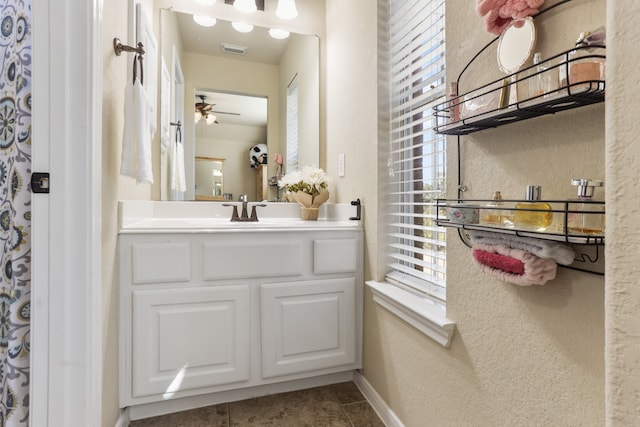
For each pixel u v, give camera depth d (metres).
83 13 0.98
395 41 1.47
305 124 2.15
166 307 1.36
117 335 1.30
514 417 0.80
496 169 0.85
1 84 1.07
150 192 1.86
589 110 0.64
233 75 2.05
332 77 2.03
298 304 1.54
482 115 0.78
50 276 0.97
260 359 1.49
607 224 0.43
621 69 0.42
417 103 1.37
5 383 1.03
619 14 0.42
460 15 0.98
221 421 1.40
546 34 0.71
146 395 1.34
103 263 1.13
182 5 1.93
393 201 1.52
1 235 1.05
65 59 0.96
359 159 1.67
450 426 1.03
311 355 1.57
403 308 1.24
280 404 1.52
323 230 1.57
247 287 1.47
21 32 1.03
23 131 1.01
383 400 1.44
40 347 0.97
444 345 1.04
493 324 0.86
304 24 2.12
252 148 2.08
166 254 1.34
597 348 0.62
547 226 0.67
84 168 0.98
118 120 1.31
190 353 1.39
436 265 1.25
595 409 0.62
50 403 0.97
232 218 1.84
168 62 1.91
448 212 0.90
